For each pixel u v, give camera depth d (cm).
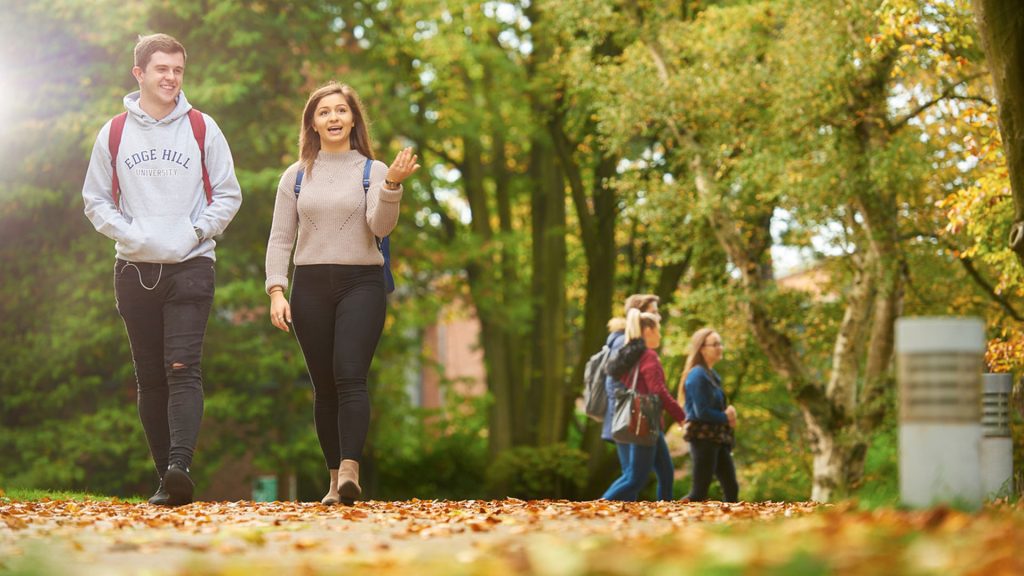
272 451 2427
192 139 704
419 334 2867
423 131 2630
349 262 691
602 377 953
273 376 2422
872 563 284
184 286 689
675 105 1880
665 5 2056
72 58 2461
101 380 2442
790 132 1762
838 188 1775
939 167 1803
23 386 2486
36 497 866
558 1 2053
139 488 2447
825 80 1694
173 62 702
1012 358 1263
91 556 393
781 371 2003
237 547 419
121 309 699
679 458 2431
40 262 2444
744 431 2458
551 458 2520
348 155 707
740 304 1989
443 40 2519
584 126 2597
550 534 452
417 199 2602
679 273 2570
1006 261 1395
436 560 349
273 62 2406
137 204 689
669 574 274
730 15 1912
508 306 2631
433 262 2642
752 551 311
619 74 1956
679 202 1977
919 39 1450
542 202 2742
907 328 434
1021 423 1692
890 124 1791
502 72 2627
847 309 2016
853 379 1988
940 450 429
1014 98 902
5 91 2419
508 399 2700
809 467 2397
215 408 2323
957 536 345
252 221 2403
